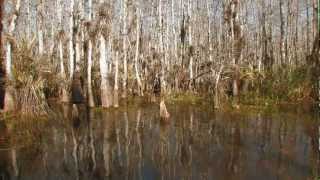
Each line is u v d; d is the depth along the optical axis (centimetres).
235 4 3083
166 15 3984
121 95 3444
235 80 2950
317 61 2630
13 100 2155
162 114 2294
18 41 2381
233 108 2586
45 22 4106
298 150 1520
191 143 1680
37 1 3841
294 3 4447
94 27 2806
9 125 1972
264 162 1392
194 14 4309
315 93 2575
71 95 3022
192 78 3444
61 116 2319
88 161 1441
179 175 1277
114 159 1460
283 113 2345
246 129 1930
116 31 3688
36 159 1461
